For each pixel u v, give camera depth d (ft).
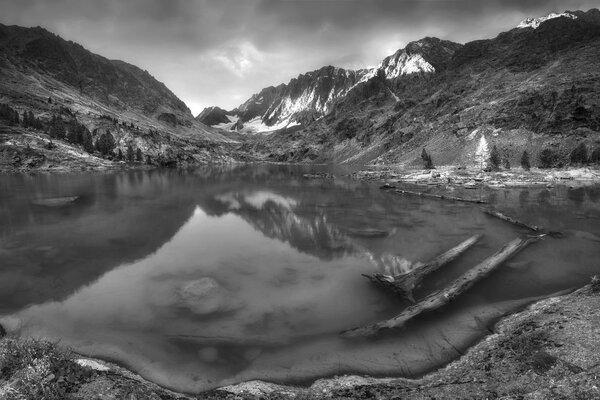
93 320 63.82
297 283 82.99
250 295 75.77
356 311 68.18
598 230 128.88
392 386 42.88
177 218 162.09
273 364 49.85
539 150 419.13
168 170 546.67
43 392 33.40
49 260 99.30
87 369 40.78
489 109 558.56
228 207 193.36
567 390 31.09
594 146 389.60
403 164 546.67
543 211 169.58
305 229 140.26
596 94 465.88
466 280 76.07
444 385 40.06
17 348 40.96
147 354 52.47
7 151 436.35
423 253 107.04
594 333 45.24
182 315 66.08
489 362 44.45
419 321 61.05
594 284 68.85
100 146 559.79
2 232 131.03
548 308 60.29
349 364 49.32
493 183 295.69
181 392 43.55
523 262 92.53
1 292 76.95
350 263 98.07
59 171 440.04
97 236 127.03
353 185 320.09
